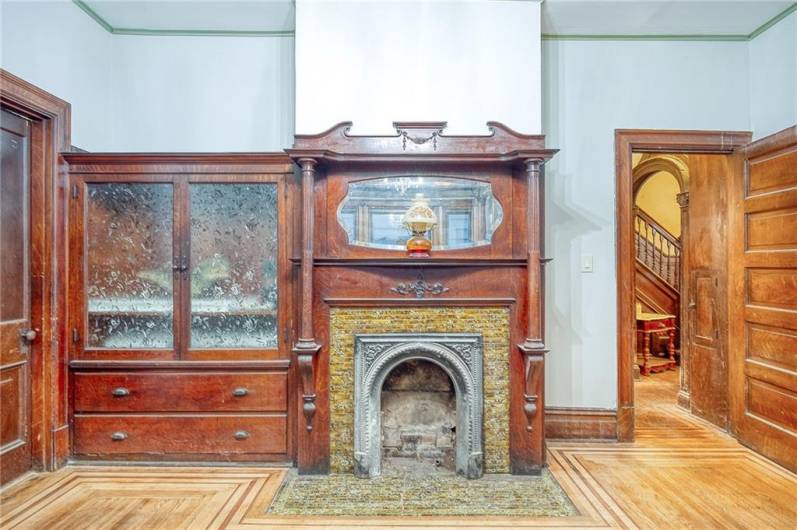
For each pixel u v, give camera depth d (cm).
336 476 246
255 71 295
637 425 325
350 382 248
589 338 298
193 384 258
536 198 239
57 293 254
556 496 226
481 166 248
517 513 211
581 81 298
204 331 261
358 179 249
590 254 298
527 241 242
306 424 247
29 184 246
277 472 250
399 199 258
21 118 241
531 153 234
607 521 205
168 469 252
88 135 274
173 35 293
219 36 295
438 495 227
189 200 260
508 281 247
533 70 262
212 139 295
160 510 212
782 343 257
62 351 255
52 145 251
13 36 225
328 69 260
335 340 248
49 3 245
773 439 262
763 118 285
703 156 335
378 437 247
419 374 260
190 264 260
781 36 271
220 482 239
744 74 296
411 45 262
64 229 256
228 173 258
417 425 260
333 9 260
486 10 262
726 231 310
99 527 200
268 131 295
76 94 264
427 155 240
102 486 234
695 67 297
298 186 258
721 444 289
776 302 261
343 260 243
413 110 261
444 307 248
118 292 261
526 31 262
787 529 199
